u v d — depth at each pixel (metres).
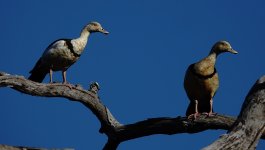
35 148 8.89
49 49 14.45
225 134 8.80
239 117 9.05
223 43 13.89
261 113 8.93
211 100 13.77
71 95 13.53
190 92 13.84
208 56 13.79
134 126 13.39
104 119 13.91
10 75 12.43
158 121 13.05
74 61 14.70
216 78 13.62
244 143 8.74
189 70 13.74
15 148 8.80
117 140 13.95
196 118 12.64
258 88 9.20
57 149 8.91
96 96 13.82
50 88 13.16
